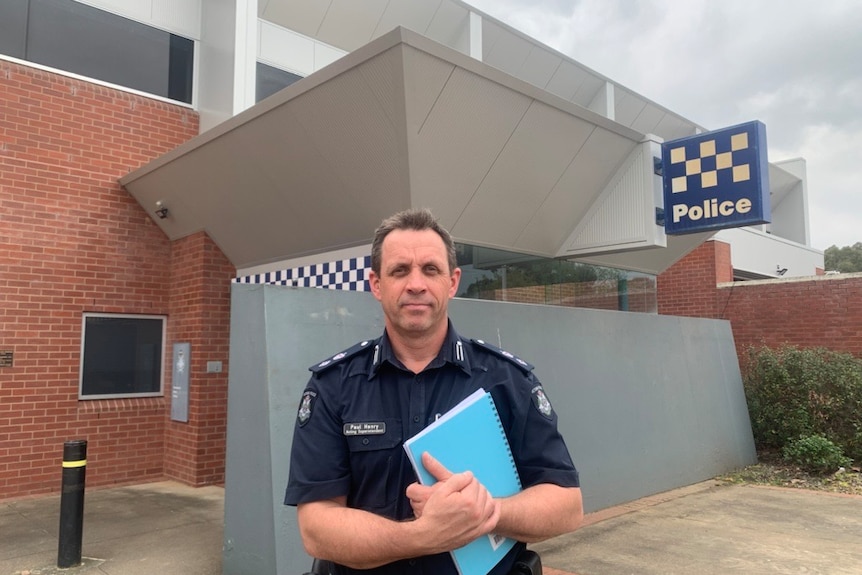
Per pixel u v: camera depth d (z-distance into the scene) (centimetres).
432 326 177
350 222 600
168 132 834
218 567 473
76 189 759
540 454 178
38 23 746
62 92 754
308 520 165
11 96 718
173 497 688
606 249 751
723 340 909
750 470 845
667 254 953
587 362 660
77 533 477
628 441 685
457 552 161
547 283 802
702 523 582
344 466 173
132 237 799
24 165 723
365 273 589
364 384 177
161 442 798
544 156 644
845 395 827
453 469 160
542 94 582
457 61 498
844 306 1051
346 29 1044
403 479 169
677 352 801
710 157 686
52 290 734
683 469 756
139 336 802
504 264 735
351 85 503
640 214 726
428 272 178
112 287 779
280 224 668
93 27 786
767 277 1658
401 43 461
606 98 1317
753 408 925
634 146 730
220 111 804
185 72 859
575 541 525
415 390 176
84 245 761
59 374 731
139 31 823
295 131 564
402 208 557
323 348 454
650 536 539
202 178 689
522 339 598
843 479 768
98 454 748
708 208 684
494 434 169
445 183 574
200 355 750
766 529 561
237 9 787
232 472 439
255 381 430
